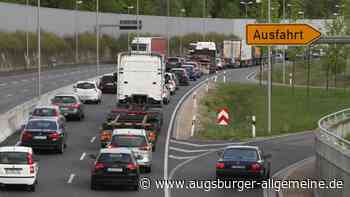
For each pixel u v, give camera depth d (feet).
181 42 570.87
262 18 363.76
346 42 182.70
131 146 127.75
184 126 198.29
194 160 146.00
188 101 263.08
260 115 262.47
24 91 287.28
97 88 250.98
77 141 166.81
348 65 417.08
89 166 132.98
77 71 424.05
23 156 107.14
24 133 146.41
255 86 361.92
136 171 109.60
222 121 186.80
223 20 609.01
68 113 201.46
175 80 302.86
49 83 327.88
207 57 437.99
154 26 581.12
